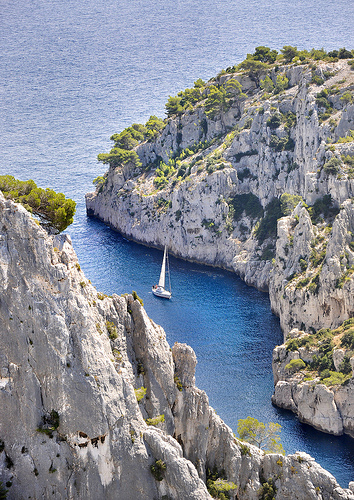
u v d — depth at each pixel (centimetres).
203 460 10706
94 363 8988
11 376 8869
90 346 8981
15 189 9925
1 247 8762
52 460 8894
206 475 10881
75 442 8938
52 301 8838
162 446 9394
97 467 9075
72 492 8969
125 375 9425
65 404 8875
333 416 16388
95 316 9388
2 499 8712
